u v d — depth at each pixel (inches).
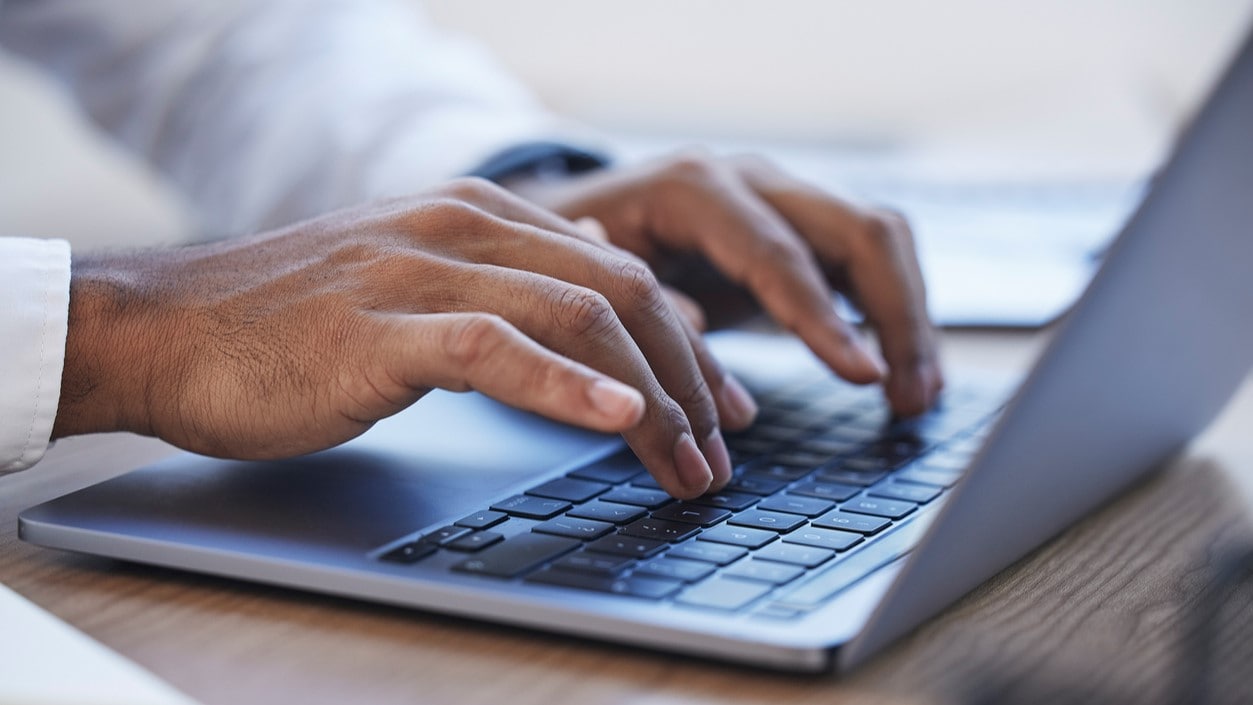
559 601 14.4
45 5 50.4
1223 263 16.7
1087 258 36.8
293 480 19.1
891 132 67.4
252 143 46.3
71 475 21.6
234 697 13.0
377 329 18.2
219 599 15.9
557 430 22.3
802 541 16.8
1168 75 61.6
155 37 49.7
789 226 30.1
